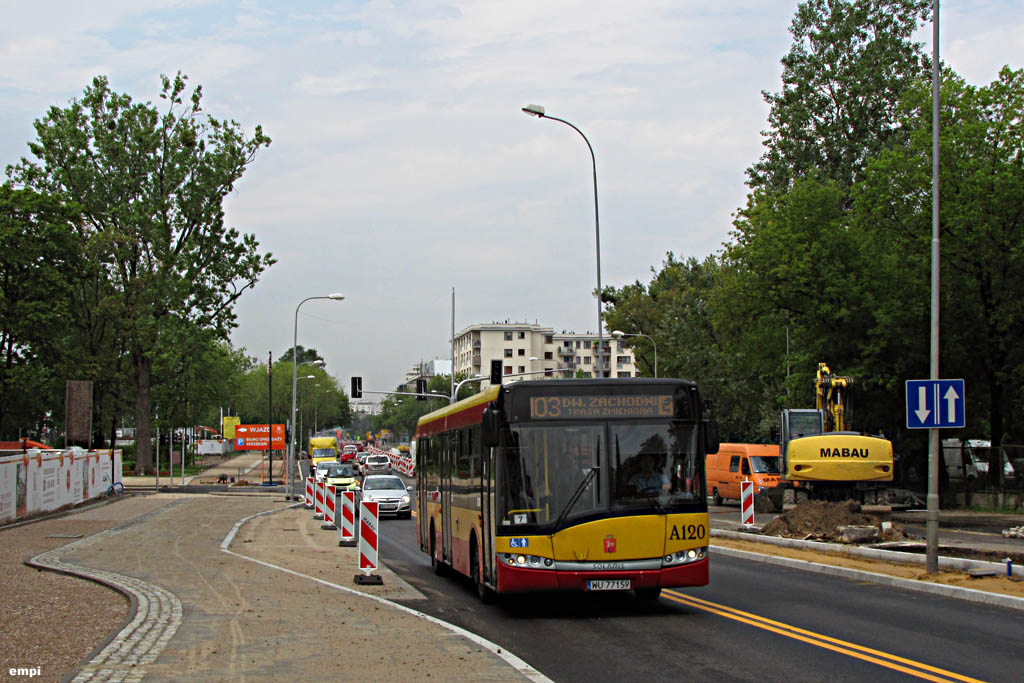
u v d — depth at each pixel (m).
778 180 59.09
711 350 63.34
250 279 71.75
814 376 41.84
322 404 150.50
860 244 40.69
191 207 68.75
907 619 12.19
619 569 12.55
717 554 22.28
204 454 123.12
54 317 63.28
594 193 36.41
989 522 30.64
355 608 13.00
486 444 12.62
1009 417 44.66
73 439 51.19
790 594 14.88
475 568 15.09
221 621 11.72
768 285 42.66
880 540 21.81
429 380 152.00
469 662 9.27
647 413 13.09
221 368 87.19
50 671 8.75
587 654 10.20
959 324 38.75
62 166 67.38
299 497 50.22
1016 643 10.43
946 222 35.91
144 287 67.44
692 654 10.05
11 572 17.19
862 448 30.05
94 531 26.38
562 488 12.73
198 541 23.92
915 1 57.25
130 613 12.17
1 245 61.97
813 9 59.09
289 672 8.78
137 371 71.25
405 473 78.81
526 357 164.88
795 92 59.00
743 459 40.84
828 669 9.12
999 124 36.25
